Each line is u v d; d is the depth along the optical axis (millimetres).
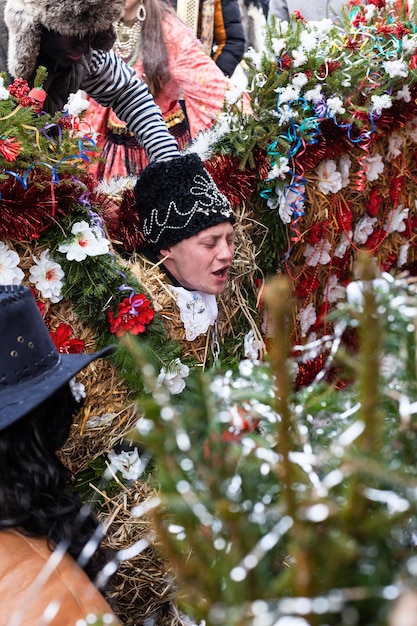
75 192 1771
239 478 828
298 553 693
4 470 1052
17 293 1120
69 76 2027
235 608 724
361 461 703
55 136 1809
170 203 1874
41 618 950
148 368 862
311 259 2379
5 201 1654
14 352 1096
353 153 2387
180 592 873
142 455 1793
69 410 1188
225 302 2104
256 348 2119
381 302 912
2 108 1674
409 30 2436
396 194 2592
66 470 1169
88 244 1745
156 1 3029
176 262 1923
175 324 1900
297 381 2203
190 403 920
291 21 2256
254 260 2182
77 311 1778
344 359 955
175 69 3062
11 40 1859
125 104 2250
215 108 3057
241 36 3684
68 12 1755
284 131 2188
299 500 743
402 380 912
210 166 2123
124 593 1772
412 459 835
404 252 2727
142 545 1119
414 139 2578
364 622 696
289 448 721
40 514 1050
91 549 1058
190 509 788
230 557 757
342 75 2219
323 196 2342
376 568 706
